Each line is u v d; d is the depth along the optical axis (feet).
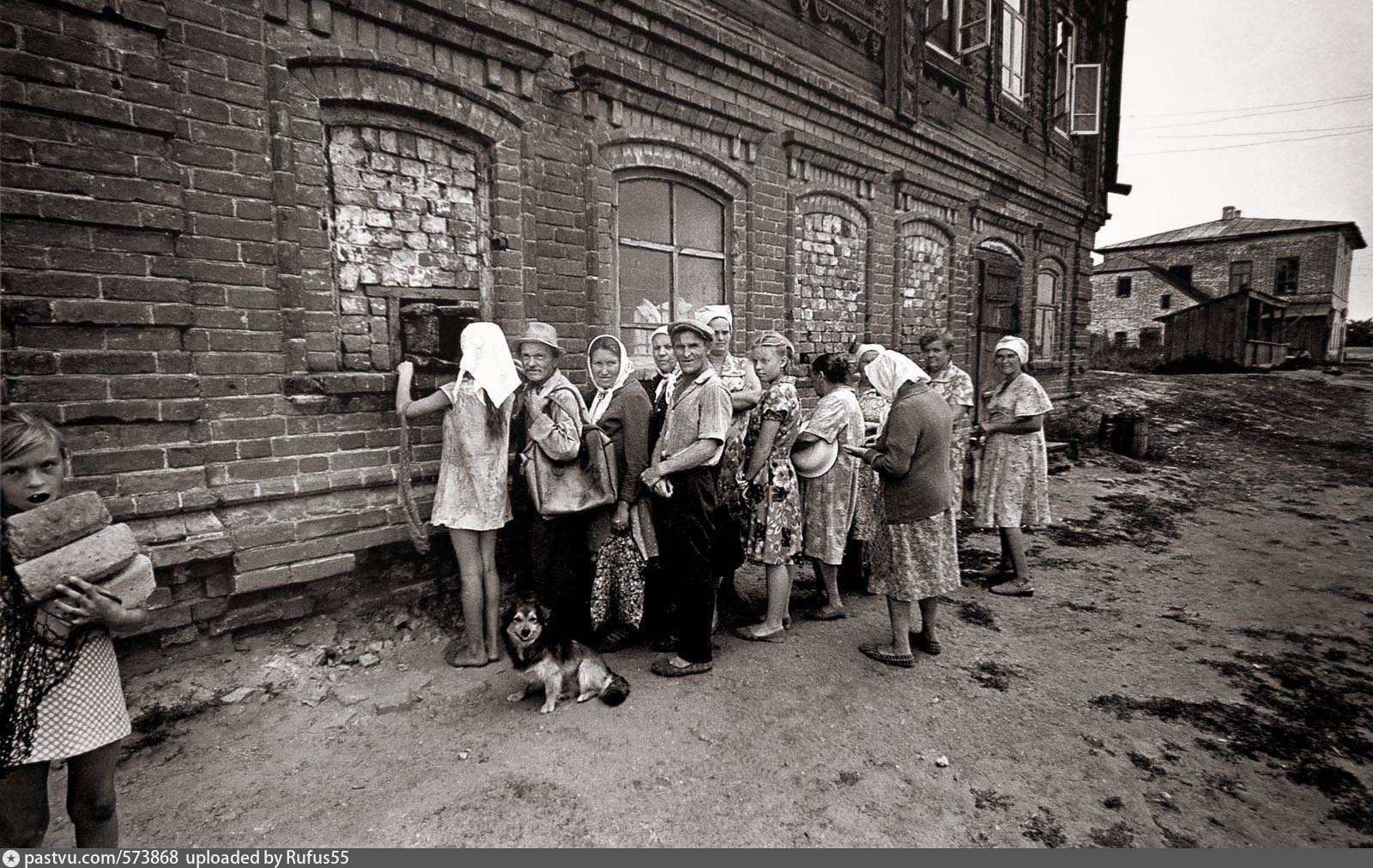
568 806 7.94
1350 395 54.90
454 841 7.34
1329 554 18.95
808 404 21.52
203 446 10.25
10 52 8.36
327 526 11.44
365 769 8.63
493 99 13.19
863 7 22.58
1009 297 33.53
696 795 8.20
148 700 9.68
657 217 17.38
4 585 5.39
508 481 12.80
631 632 12.84
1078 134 38.24
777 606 12.69
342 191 11.71
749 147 18.94
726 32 17.38
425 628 12.70
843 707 10.37
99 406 9.24
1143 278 102.42
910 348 26.86
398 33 11.91
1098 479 28.55
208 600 10.47
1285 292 95.25
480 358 10.96
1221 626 13.82
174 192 9.66
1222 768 8.95
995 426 15.80
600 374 13.03
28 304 8.70
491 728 9.61
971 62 29.07
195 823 7.53
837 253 22.77
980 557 18.65
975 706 10.48
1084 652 12.54
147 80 9.34
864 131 22.79
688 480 10.90
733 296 19.21
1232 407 47.24
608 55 15.16
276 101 10.64
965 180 28.58
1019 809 8.05
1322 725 10.03
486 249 13.67
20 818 5.85
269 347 10.84
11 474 5.57
